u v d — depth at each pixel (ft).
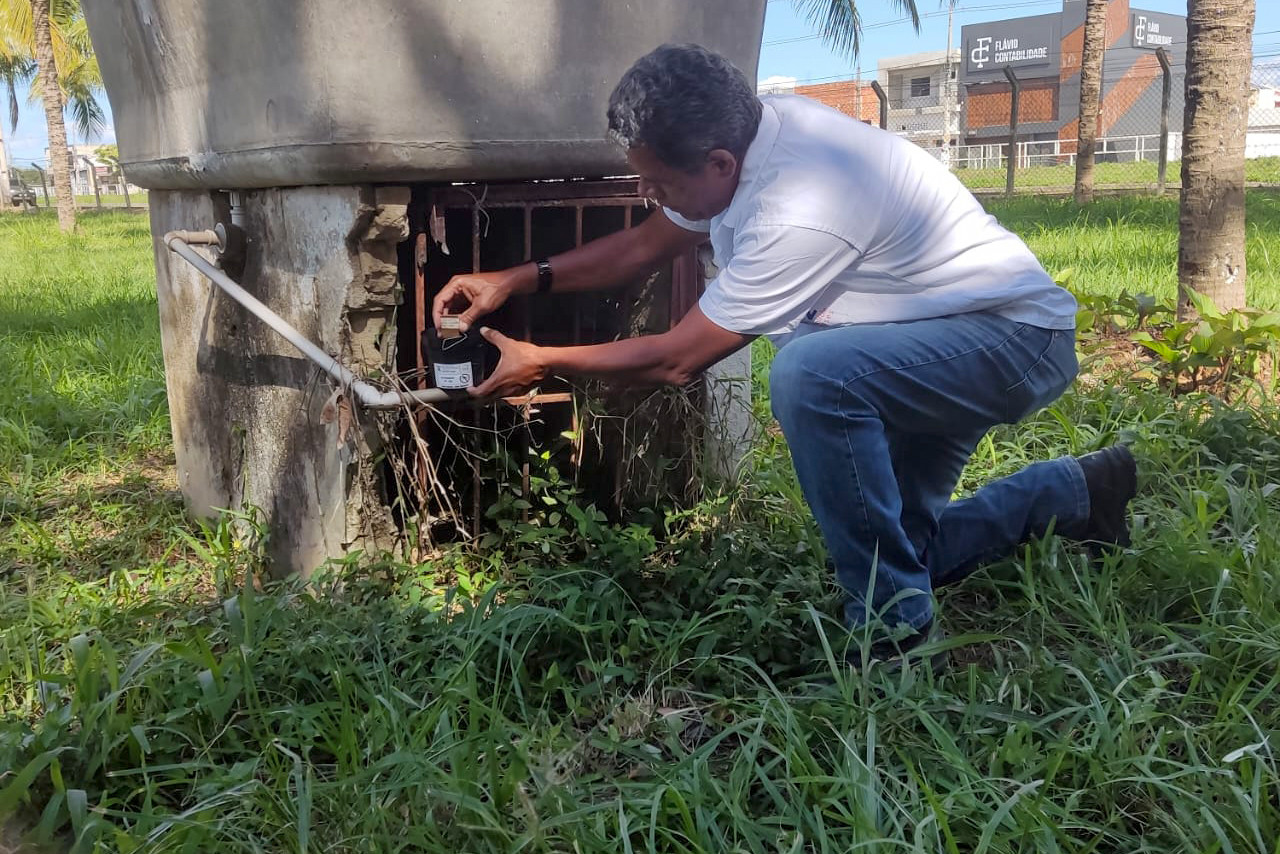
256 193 9.36
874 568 7.20
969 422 7.70
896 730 6.63
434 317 8.40
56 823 5.95
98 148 185.16
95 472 13.28
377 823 5.84
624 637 8.03
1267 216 35.81
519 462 10.04
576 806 5.85
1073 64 131.34
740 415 10.72
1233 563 8.50
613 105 7.04
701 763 6.18
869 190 7.11
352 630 7.92
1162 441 11.28
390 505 9.55
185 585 9.67
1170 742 6.68
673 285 9.80
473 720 6.45
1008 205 46.88
